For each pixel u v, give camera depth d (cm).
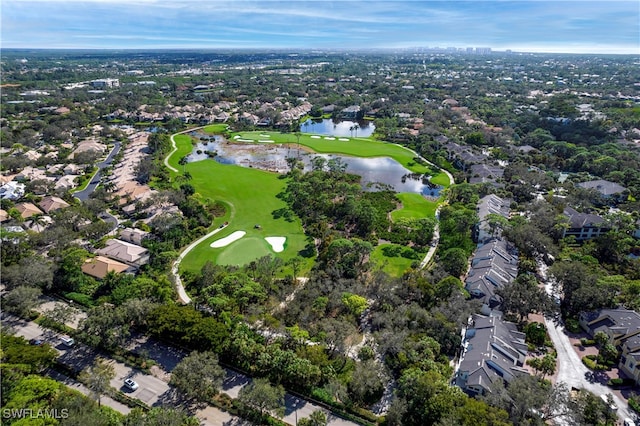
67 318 7612
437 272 9188
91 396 5912
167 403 6134
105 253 10244
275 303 8294
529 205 13050
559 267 8762
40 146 19725
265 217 12800
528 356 7206
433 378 6022
